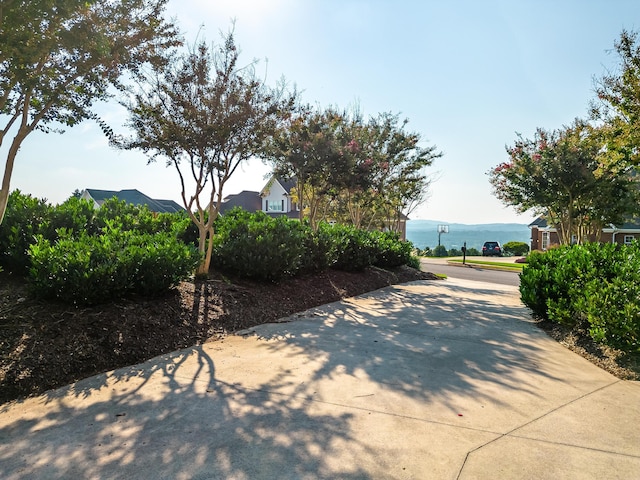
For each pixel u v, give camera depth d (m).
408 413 3.44
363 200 16.92
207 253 7.59
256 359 4.84
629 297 4.73
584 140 12.48
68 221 6.98
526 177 13.64
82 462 2.65
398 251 14.43
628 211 13.79
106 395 3.72
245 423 3.21
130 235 6.62
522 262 27.62
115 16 5.27
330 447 2.87
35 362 4.02
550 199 13.48
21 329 4.39
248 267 8.02
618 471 2.61
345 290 10.01
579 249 7.72
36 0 4.34
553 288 6.66
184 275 6.21
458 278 17.27
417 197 20.56
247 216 11.23
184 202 7.71
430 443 2.94
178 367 4.50
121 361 4.55
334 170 11.83
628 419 3.38
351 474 2.55
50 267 4.91
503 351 5.38
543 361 4.98
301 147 11.60
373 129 15.48
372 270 13.02
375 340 5.81
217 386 3.98
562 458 2.76
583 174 12.50
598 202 13.47
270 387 3.97
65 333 4.54
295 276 9.57
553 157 13.14
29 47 4.49
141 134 7.50
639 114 9.23
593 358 5.08
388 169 15.50
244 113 7.46
